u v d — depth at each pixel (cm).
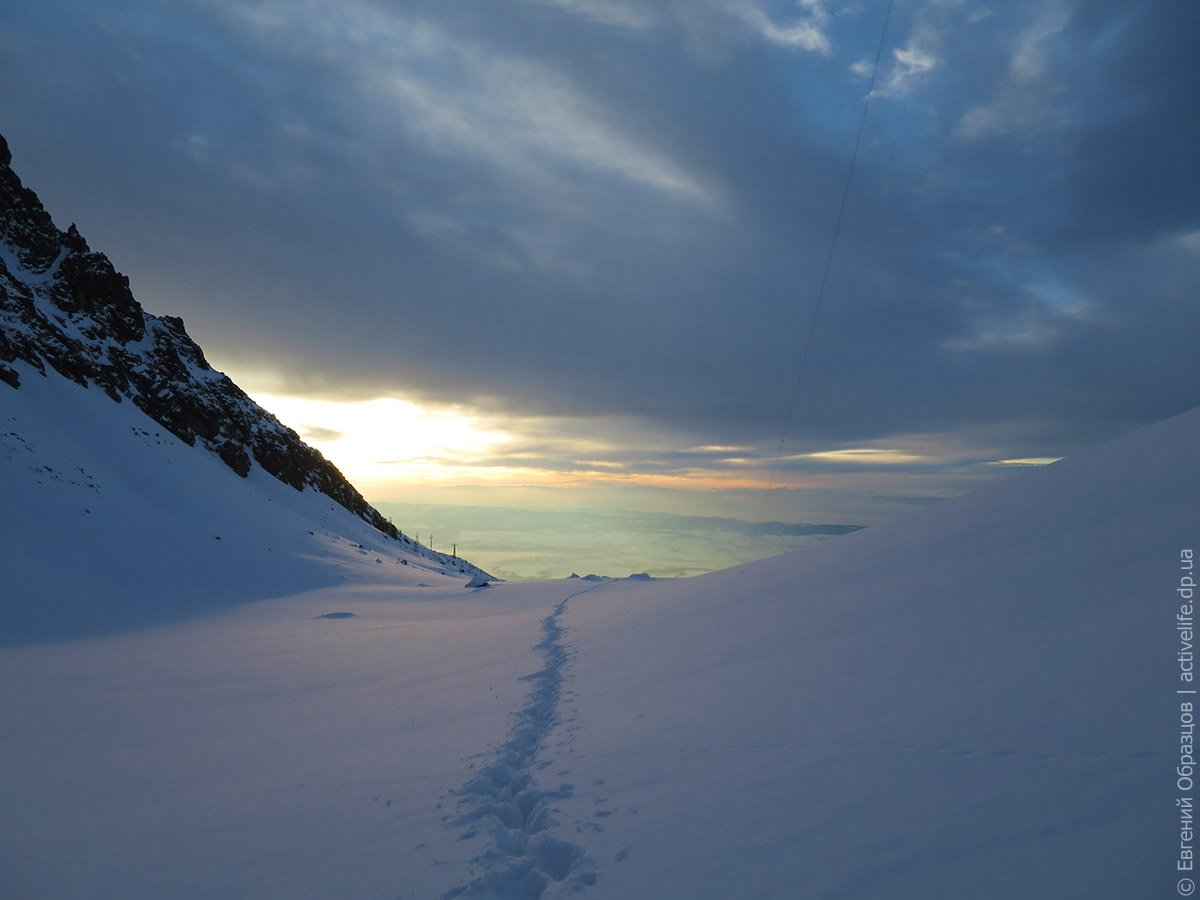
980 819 395
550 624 2239
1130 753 412
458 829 631
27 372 5622
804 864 404
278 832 699
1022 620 739
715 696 873
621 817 562
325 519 8044
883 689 690
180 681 1830
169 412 7225
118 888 592
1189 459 1115
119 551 4428
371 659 2008
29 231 7319
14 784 941
